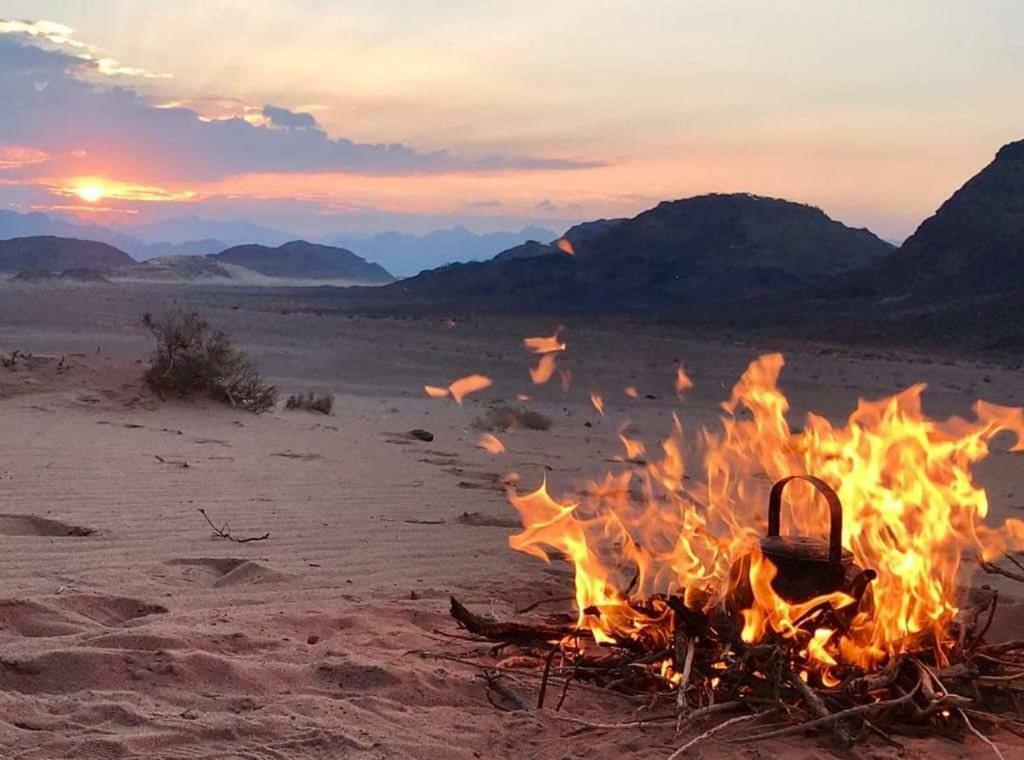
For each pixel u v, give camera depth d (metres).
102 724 4.12
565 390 27.66
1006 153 117.56
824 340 58.94
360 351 34.28
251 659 4.99
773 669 4.57
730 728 4.42
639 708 4.61
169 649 4.96
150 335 34.06
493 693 4.81
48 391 15.34
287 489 10.16
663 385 29.89
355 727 4.21
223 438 13.61
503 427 18.66
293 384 25.44
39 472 10.02
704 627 4.91
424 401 23.58
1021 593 7.47
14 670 4.62
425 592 6.65
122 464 10.81
